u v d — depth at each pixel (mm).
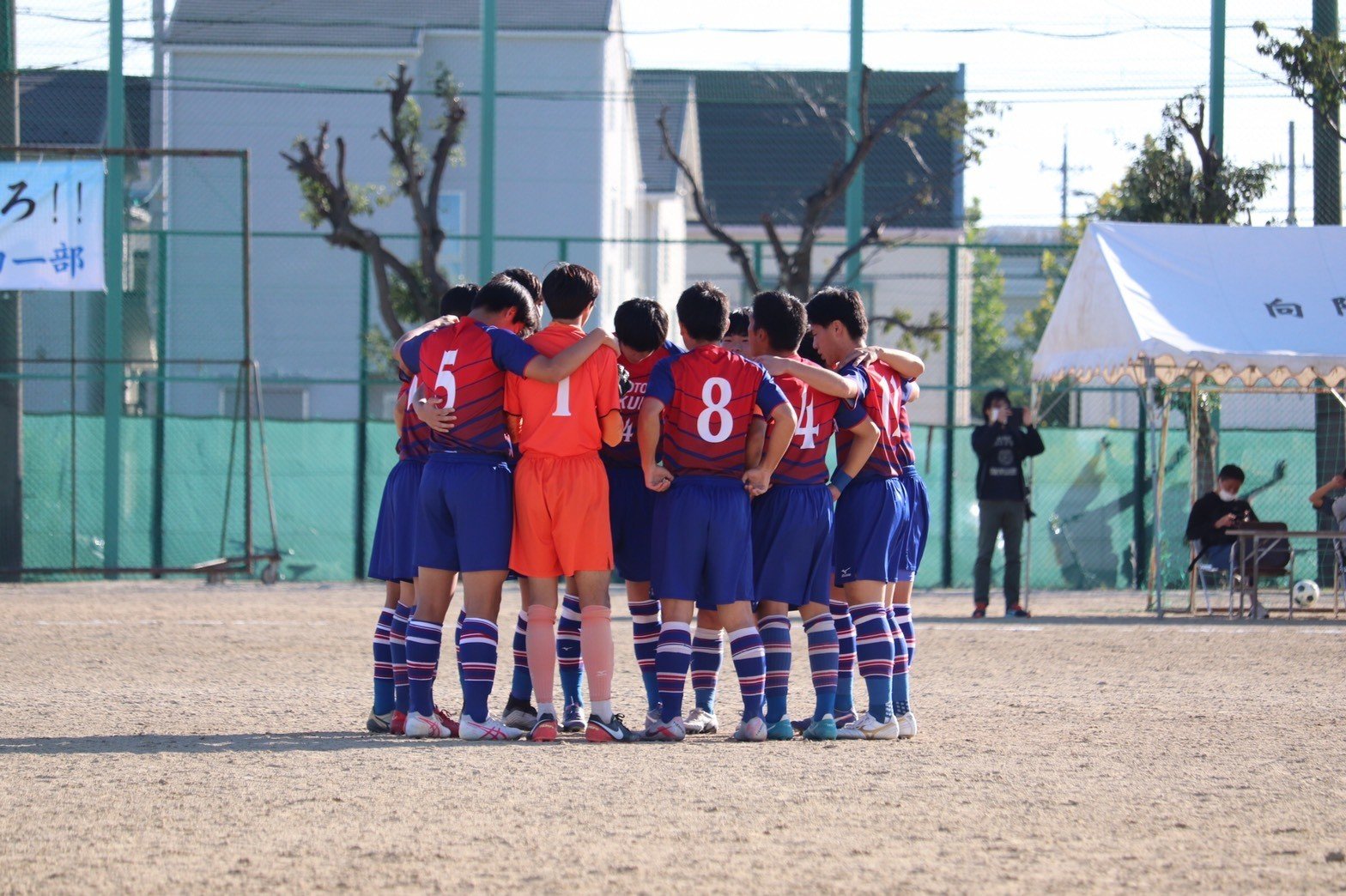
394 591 28125
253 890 15820
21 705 30797
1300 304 53750
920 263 116188
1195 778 22422
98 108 88000
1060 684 35062
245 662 38938
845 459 26734
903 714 27484
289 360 99750
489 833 18359
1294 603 60125
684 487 25812
